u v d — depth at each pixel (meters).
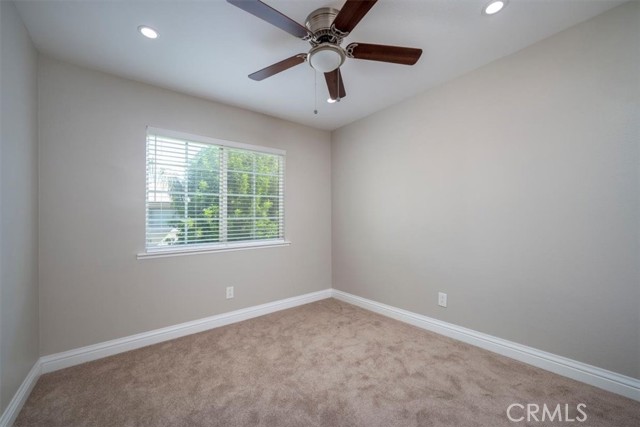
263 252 3.17
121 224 2.30
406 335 2.55
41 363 1.95
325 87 2.55
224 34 1.80
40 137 1.98
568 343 1.85
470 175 2.35
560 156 1.87
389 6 1.58
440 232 2.58
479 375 1.89
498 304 2.19
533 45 1.97
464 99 2.38
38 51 1.95
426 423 1.47
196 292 2.68
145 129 2.43
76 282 2.11
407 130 2.85
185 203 2.68
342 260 3.66
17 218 1.60
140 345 2.35
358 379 1.87
